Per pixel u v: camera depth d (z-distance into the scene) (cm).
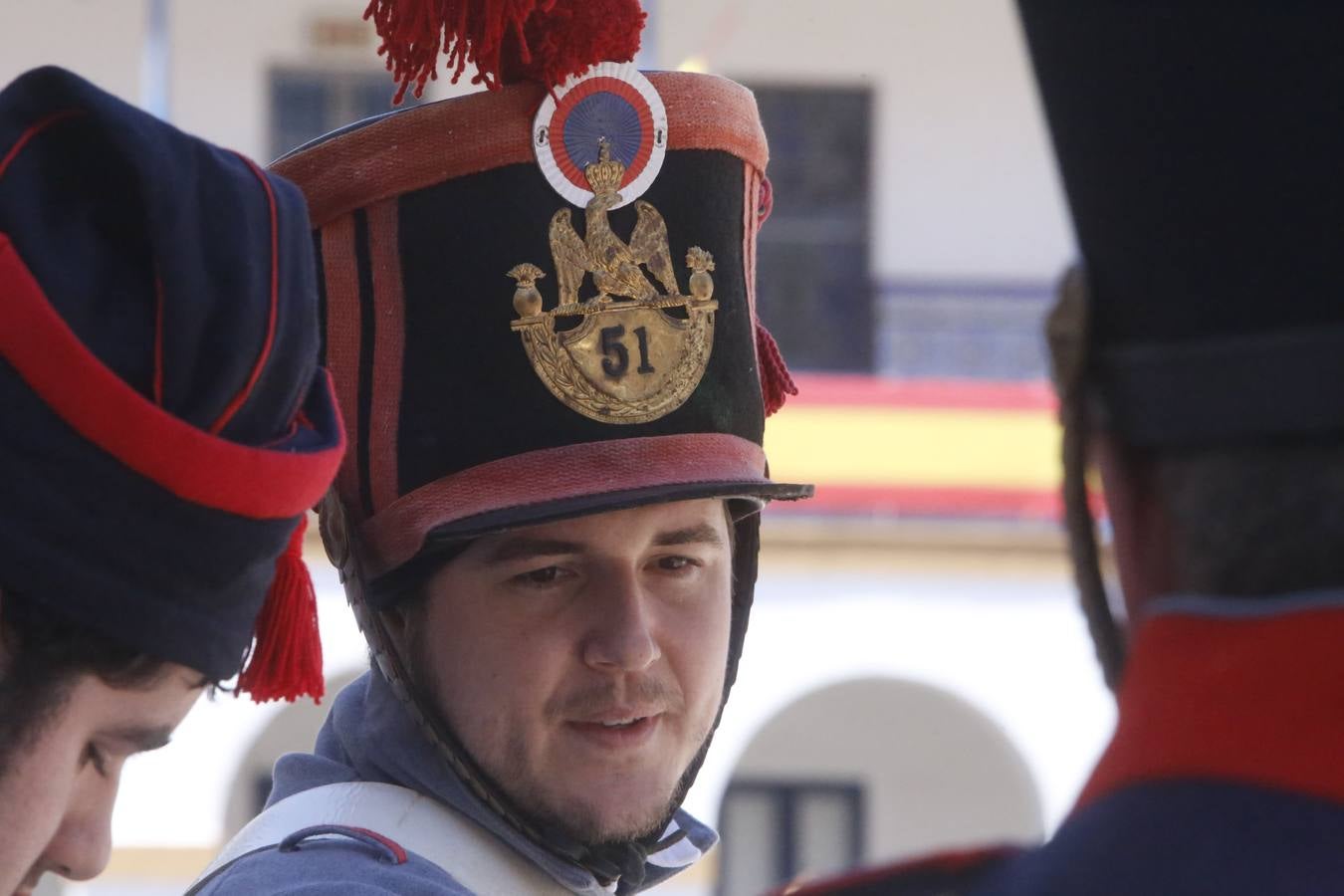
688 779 289
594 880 282
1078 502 161
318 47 1727
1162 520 155
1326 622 144
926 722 1620
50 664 191
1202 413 148
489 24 269
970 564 1602
